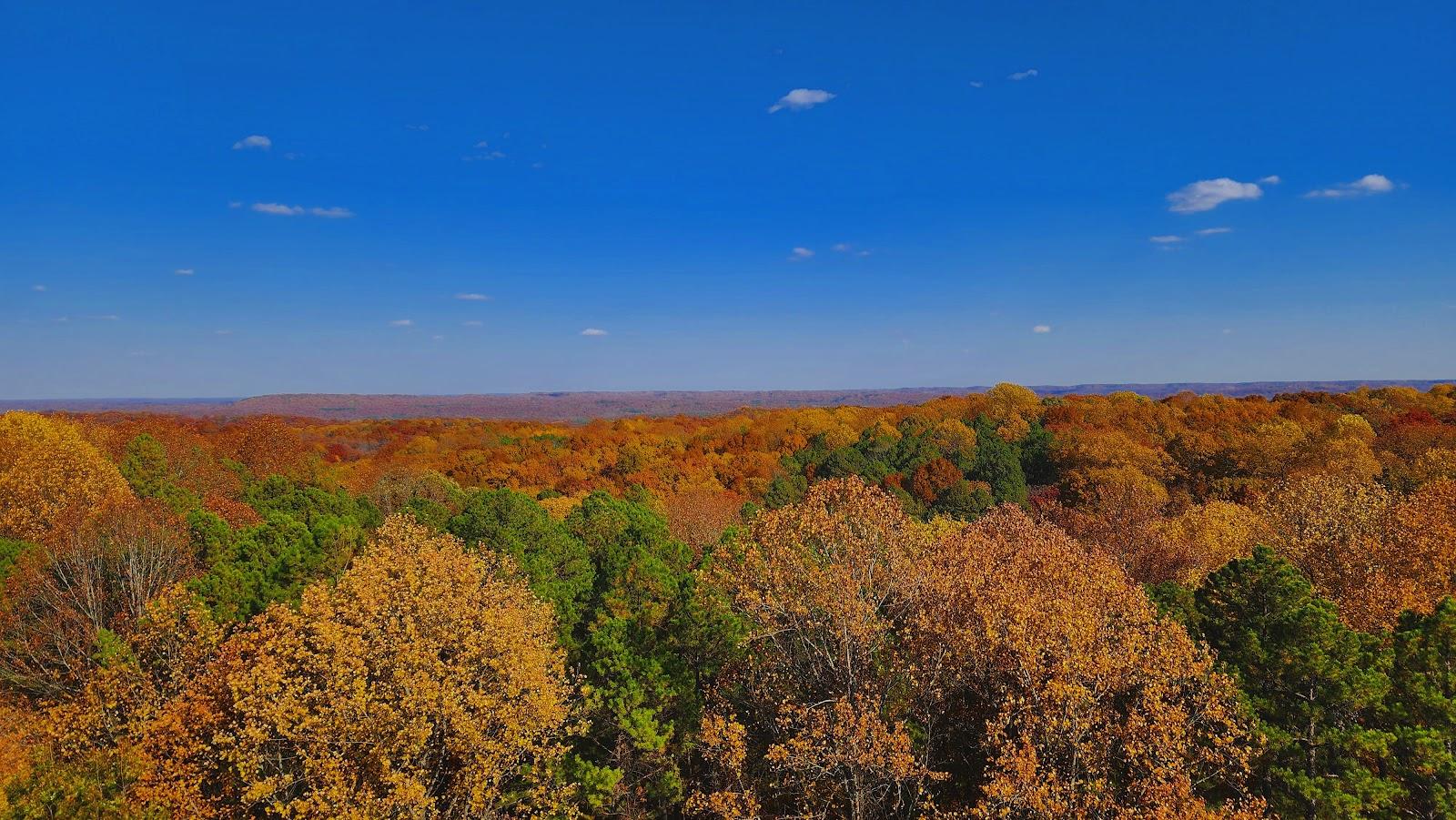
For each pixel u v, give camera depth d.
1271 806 20.23
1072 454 91.44
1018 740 21.77
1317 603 23.72
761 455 113.12
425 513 50.62
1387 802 18.73
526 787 24.86
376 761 20.84
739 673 29.19
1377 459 75.12
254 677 21.42
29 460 38.22
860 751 22.56
